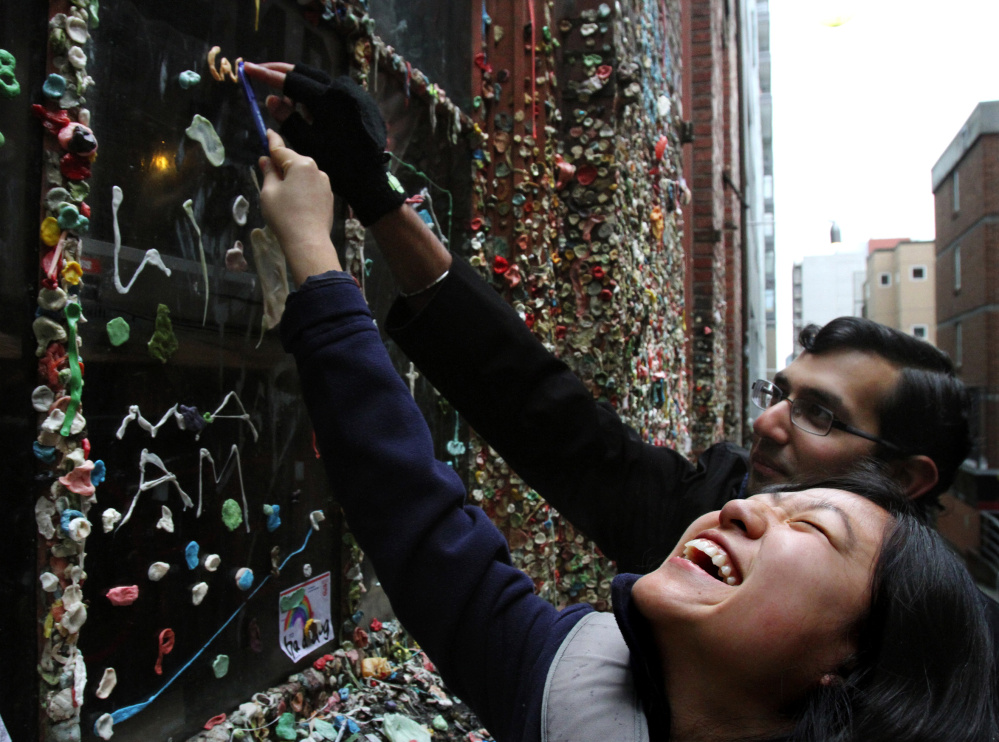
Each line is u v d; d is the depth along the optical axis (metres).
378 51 2.46
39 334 1.32
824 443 1.23
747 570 0.79
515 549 3.18
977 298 16.59
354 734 2.12
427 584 0.93
